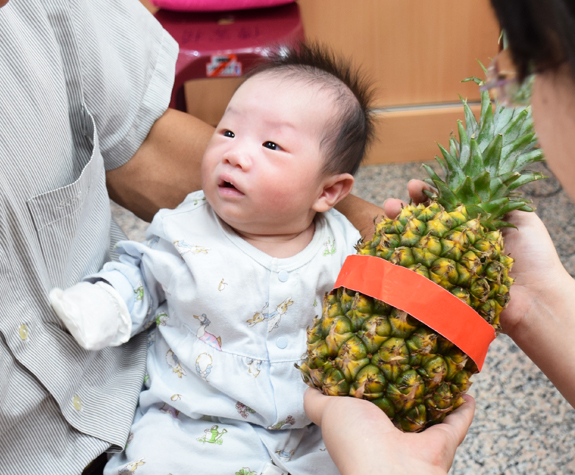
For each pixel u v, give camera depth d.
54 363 0.73
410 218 0.72
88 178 0.78
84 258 0.83
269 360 0.88
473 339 0.66
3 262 0.66
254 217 0.89
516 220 0.86
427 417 0.68
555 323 0.84
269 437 0.87
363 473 0.58
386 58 2.29
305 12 2.20
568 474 1.41
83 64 0.83
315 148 0.90
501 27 0.40
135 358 0.89
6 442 0.71
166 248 0.92
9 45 0.69
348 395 0.67
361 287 0.68
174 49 1.03
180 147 0.98
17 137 0.69
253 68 1.01
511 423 1.53
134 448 0.82
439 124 2.38
